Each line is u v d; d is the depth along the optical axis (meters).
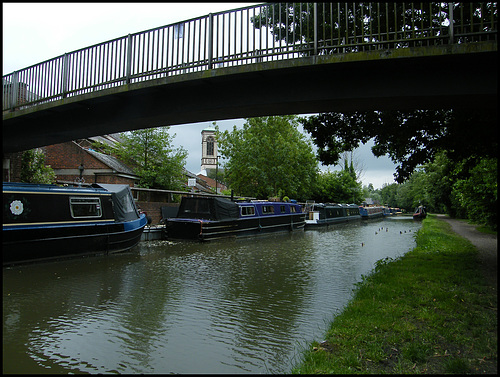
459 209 37.72
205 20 9.05
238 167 33.69
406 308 6.08
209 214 19.05
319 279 9.70
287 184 33.97
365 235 24.53
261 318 6.50
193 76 8.91
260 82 8.86
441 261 10.54
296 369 4.17
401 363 4.09
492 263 10.12
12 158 17.44
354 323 5.46
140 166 28.69
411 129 10.62
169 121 10.91
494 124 8.40
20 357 4.88
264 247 16.92
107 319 6.43
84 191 12.55
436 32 9.27
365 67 7.86
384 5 9.66
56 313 6.74
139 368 4.57
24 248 10.84
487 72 7.14
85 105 11.27
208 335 5.69
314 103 8.60
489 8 8.54
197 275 10.20
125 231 13.88
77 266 11.13
